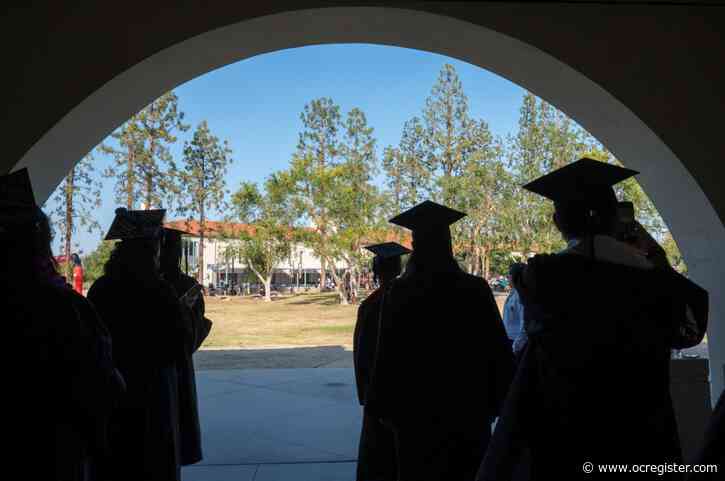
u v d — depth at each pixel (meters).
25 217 1.73
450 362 2.46
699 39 3.94
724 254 3.94
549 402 1.71
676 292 1.67
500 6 3.85
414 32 4.14
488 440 2.54
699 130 3.92
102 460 2.15
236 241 49.09
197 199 45.00
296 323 23.88
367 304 3.40
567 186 1.84
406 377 2.49
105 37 3.68
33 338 1.64
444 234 2.64
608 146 4.56
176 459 2.97
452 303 2.50
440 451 2.46
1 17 3.63
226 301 44.25
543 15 3.87
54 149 3.92
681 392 3.55
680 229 4.34
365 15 3.87
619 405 1.62
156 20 3.71
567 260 1.75
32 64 3.63
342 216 36.97
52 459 1.67
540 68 4.13
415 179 40.69
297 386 7.94
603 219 1.78
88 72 3.65
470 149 38.94
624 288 1.66
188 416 3.35
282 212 39.56
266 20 3.81
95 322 1.89
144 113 39.66
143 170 40.22
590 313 1.66
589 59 3.88
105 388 1.83
